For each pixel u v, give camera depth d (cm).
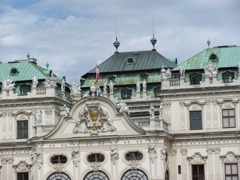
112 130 11375
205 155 11750
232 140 11662
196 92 11894
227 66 11981
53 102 12444
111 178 11281
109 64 13562
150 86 12975
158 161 11200
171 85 12056
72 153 11450
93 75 13500
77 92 13338
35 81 12594
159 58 13488
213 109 11844
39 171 11531
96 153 11388
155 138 11212
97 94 11744
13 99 12600
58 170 11462
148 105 12725
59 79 13575
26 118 12544
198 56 12450
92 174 11381
